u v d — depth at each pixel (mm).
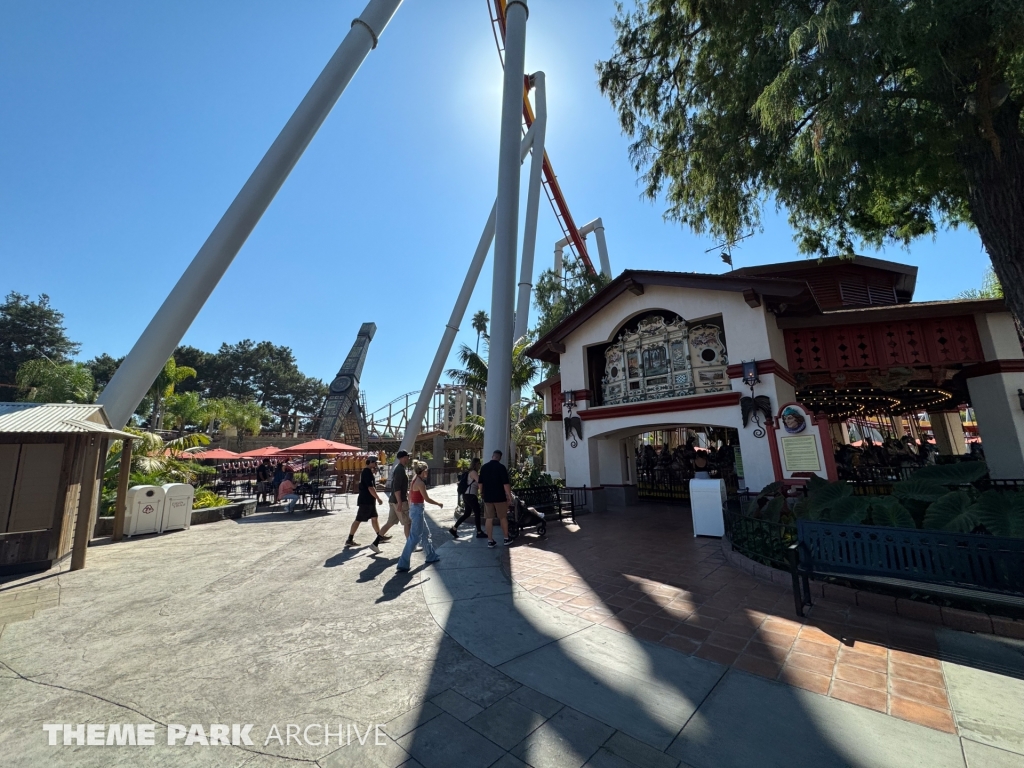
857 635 4055
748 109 7324
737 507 9344
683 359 11352
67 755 2527
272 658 3775
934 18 4598
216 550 8078
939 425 18422
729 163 7879
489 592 5512
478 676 3455
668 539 8523
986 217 5895
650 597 5266
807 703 2994
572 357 13305
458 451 31000
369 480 8438
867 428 29766
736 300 10414
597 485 12703
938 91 5504
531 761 2475
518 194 12117
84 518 6906
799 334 11242
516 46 12844
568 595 5383
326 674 3498
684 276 10891
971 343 10211
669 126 9367
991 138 5680
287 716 2932
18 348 44438
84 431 7094
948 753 2455
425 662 3693
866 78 5031
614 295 12320
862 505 5570
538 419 18062
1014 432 9492
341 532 10047
